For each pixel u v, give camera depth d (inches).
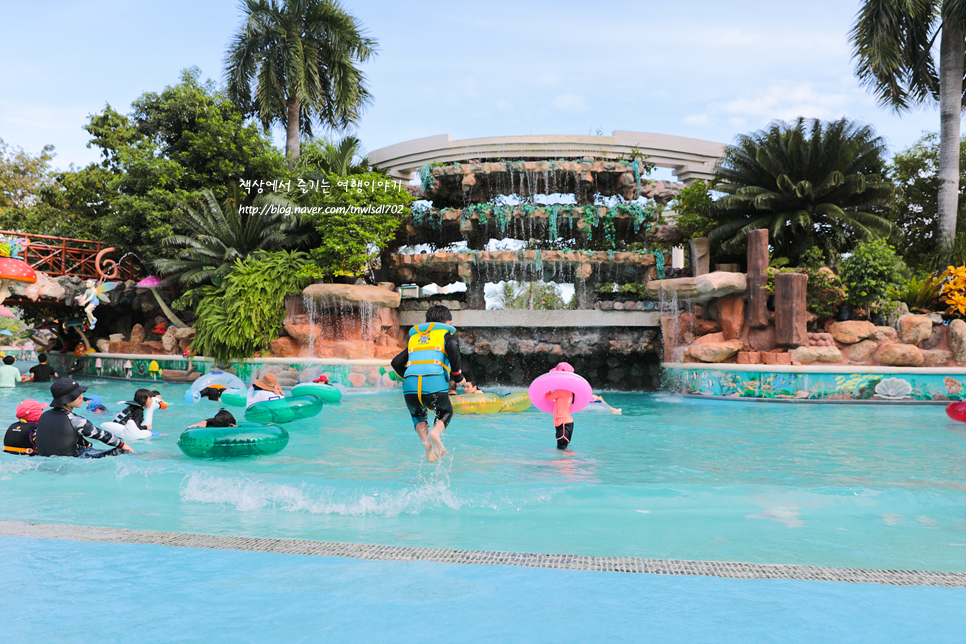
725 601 113.4
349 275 786.2
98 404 451.5
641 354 802.2
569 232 834.2
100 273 965.8
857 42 819.4
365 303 744.3
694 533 165.8
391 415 467.5
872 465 271.6
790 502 193.0
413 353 220.1
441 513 186.5
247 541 151.4
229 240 874.1
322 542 150.7
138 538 153.5
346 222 778.2
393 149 953.5
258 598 114.0
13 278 847.7
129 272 1056.8
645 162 866.1
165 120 1044.5
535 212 776.3
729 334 665.0
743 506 190.2
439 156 898.7
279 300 765.9
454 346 218.4
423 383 215.0
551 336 780.0
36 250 1005.8
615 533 166.1
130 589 118.6
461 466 263.6
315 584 121.7
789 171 735.7
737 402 585.0
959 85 786.8
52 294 940.6
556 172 783.1
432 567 133.1
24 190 1503.4
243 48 1101.1
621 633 98.7
